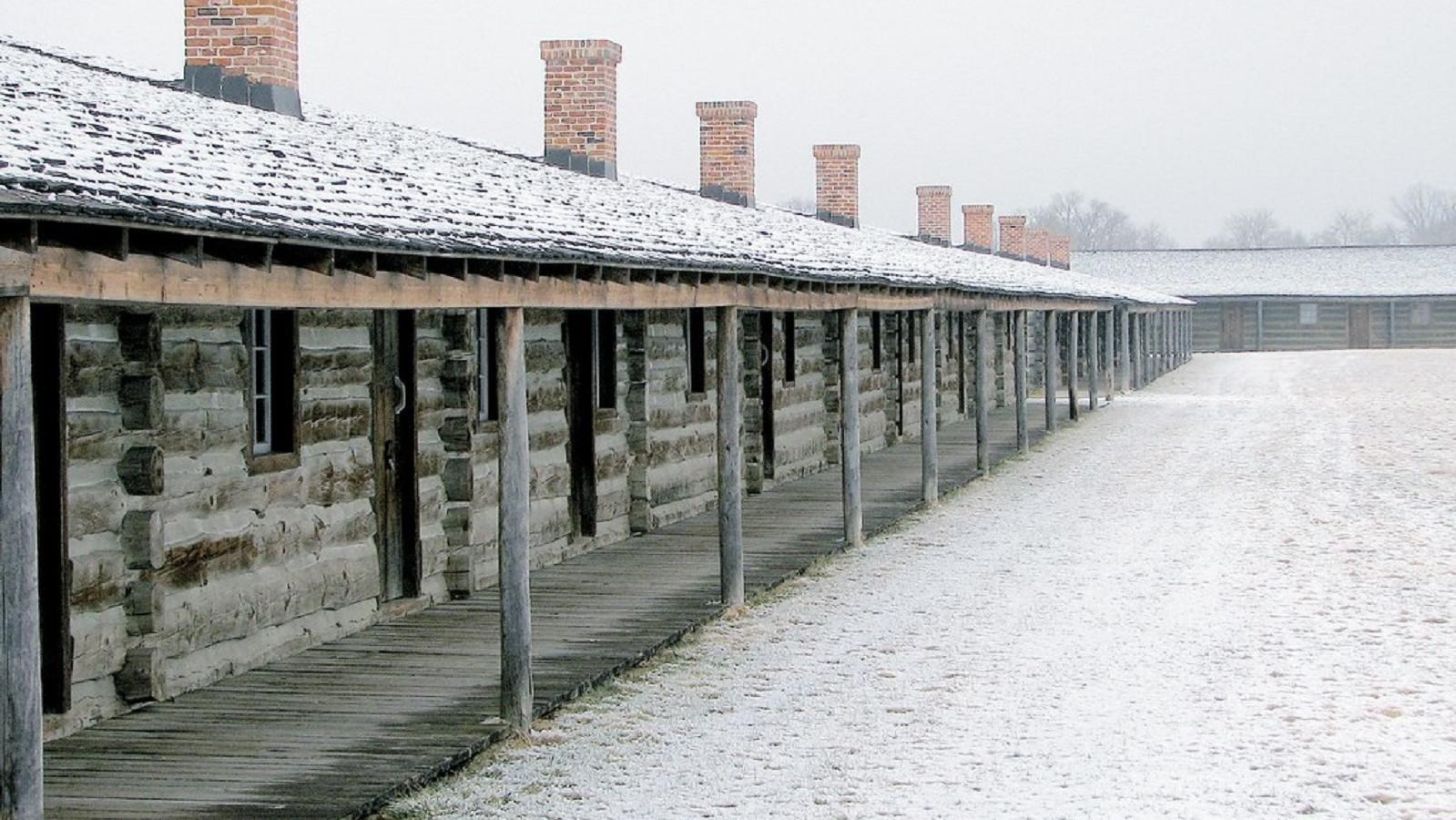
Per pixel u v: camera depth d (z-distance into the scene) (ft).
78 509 25.53
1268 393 124.57
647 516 49.39
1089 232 507.71
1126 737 27.14
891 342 82.84
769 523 52.31
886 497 59.41
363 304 22.36
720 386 37.83
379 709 27.09
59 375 24.75
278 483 30.86
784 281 41.47
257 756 24.08
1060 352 136.67
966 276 68.54
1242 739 26.99
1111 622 37.19
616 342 47.47
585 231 31.40
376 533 34.65
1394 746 26.45
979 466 68.23
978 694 30.25
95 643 25.80
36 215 15.25
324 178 25.89
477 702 27.63
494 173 38.70
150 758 23.93
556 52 56.44
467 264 25.11
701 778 24.54
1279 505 58.95
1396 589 41.11
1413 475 68.23
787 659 33.14
